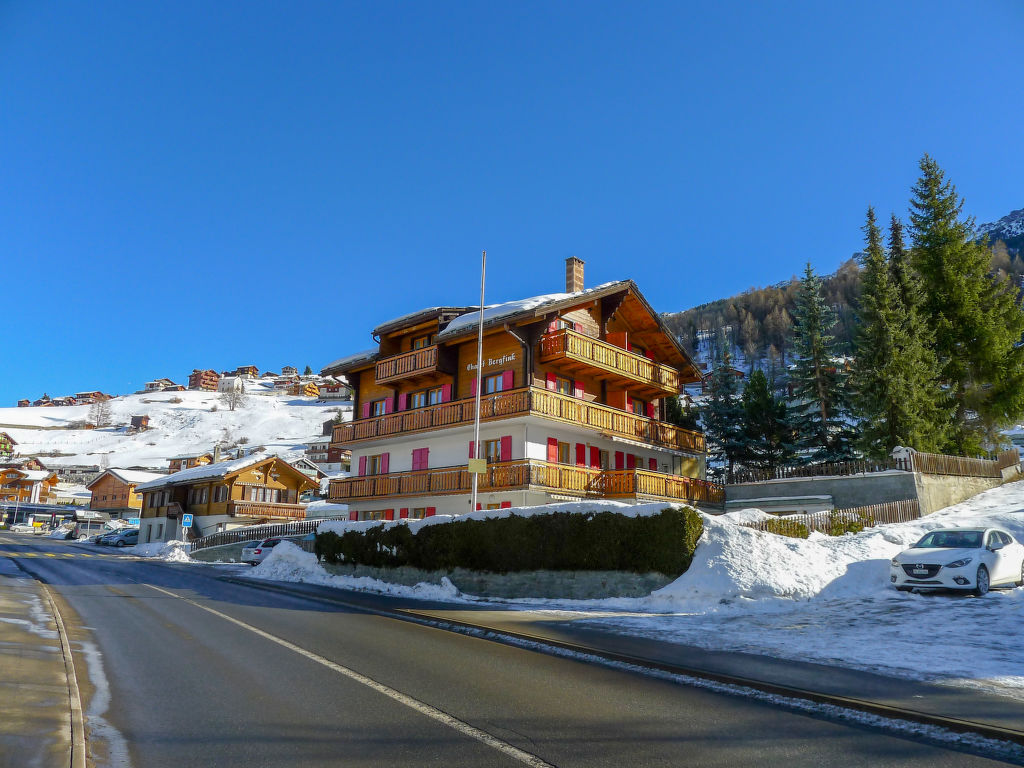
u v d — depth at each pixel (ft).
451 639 38.01
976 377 114.11
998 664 29.55
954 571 48.44
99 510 295.48
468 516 69.31
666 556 55.72
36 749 17.01
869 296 113.50
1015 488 93.71
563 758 17.58
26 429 639.76
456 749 18.28
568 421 94.43
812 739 19.45
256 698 23.89
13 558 115.96
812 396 134.31
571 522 61.41
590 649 33.55
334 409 624.59
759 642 36.09
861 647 33.91
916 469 88.12
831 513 70.85
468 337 100.58
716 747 18.65
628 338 116.67
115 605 52.31
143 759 17.52
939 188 120.06
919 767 17.11
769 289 578.66
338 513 170.09
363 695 24.31
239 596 61.62
